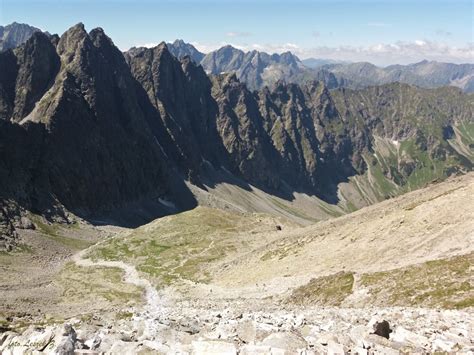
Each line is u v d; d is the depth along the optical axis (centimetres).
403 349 2128
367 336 2264
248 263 10469
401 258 6912
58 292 11500
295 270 8356
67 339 1977
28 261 16075
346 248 8544
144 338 2298
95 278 12738
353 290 5716
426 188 13988
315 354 1866
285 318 3438
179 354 1928
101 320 4675
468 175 13550
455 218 7412
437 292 4625
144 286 11294
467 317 3169
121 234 18725
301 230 14150
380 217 9531
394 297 5000
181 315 4375
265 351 1898
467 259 5375
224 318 3631
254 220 19900
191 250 14725
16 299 10138
